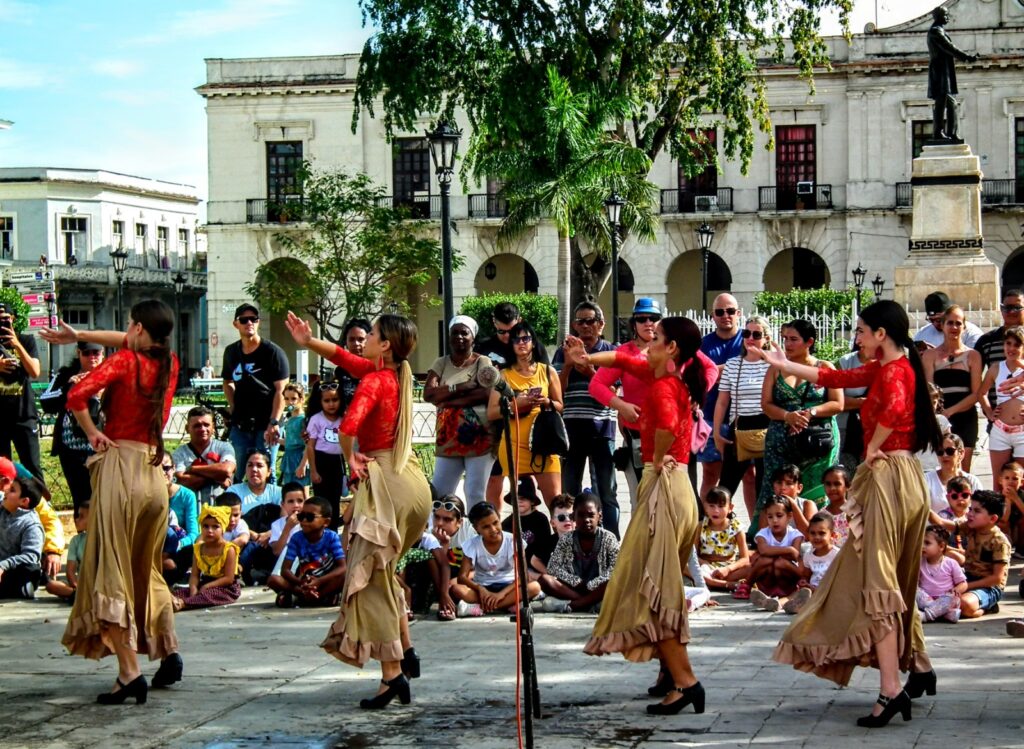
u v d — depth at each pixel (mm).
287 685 7211
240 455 11953
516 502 6242
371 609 6562
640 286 49188
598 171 27000
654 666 7531
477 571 9523
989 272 21891
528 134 28016
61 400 11594
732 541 10047
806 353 10359
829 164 47906
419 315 51375
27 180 58750
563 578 9375
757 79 31328
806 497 10328
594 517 9328
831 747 5781
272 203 48938
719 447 11055
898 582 6379
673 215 48281
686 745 5875
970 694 6684
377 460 6715
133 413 6844
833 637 6254
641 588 6332
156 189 64312
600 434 10648
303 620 9273
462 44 29000
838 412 10219
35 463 12219
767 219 48125
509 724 6305
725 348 11289
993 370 11438
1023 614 8945
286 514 10766
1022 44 46500
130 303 60594
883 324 6418
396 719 6441
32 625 9219
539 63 28781
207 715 6574
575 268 31188
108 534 6699
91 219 60219
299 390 13430
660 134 30609
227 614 9555
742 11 29438
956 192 22266
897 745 5781
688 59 29953
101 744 6109
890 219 47375
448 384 10188
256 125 50219
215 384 38812
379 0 28891
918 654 6461
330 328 48812
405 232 43969
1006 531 10750
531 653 6070
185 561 10422
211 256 50688
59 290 57000
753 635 8336
